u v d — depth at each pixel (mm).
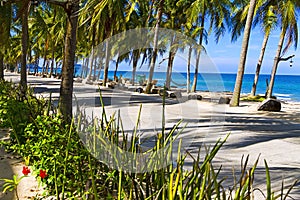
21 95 5750
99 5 3643
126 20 14320
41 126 3393
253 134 6777
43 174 2676
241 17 17859
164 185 1956
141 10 17578
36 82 25438
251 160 4691
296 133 7129
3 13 8016
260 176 3916
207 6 18344
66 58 4559
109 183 2883
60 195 2941
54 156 2789
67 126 3299
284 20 15766
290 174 4000
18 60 38094
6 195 3029
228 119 9180
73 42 4609
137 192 2299
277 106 12094
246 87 50000
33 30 23391
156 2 13070
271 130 7496
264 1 16094
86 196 2629
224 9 20266
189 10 17812
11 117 4297
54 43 23453
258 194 3273
